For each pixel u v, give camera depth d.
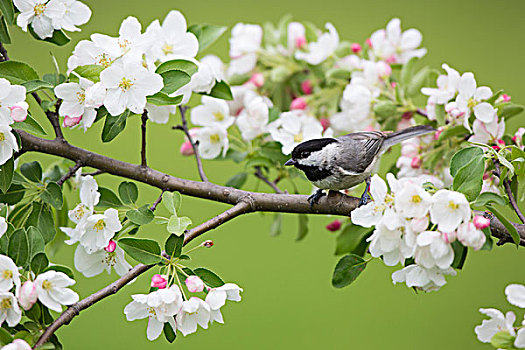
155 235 3.99
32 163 3.66
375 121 3.81
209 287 3.60
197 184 3.66
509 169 3.61
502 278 4.23
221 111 3.78
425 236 3.57
